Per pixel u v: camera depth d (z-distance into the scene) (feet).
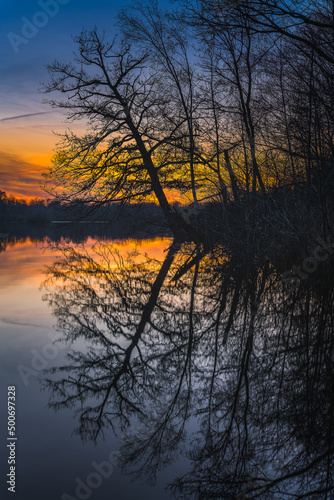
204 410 9.12
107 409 9.18
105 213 70.33
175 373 11.42
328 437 7.89
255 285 25.03
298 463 7.14
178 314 18.81
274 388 10.21
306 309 18.57
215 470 6.83
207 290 24.73
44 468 6.81
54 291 24.86
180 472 6.79
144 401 9.53
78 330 16.10
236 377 11.02
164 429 8.26
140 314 18.93
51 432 8.09
